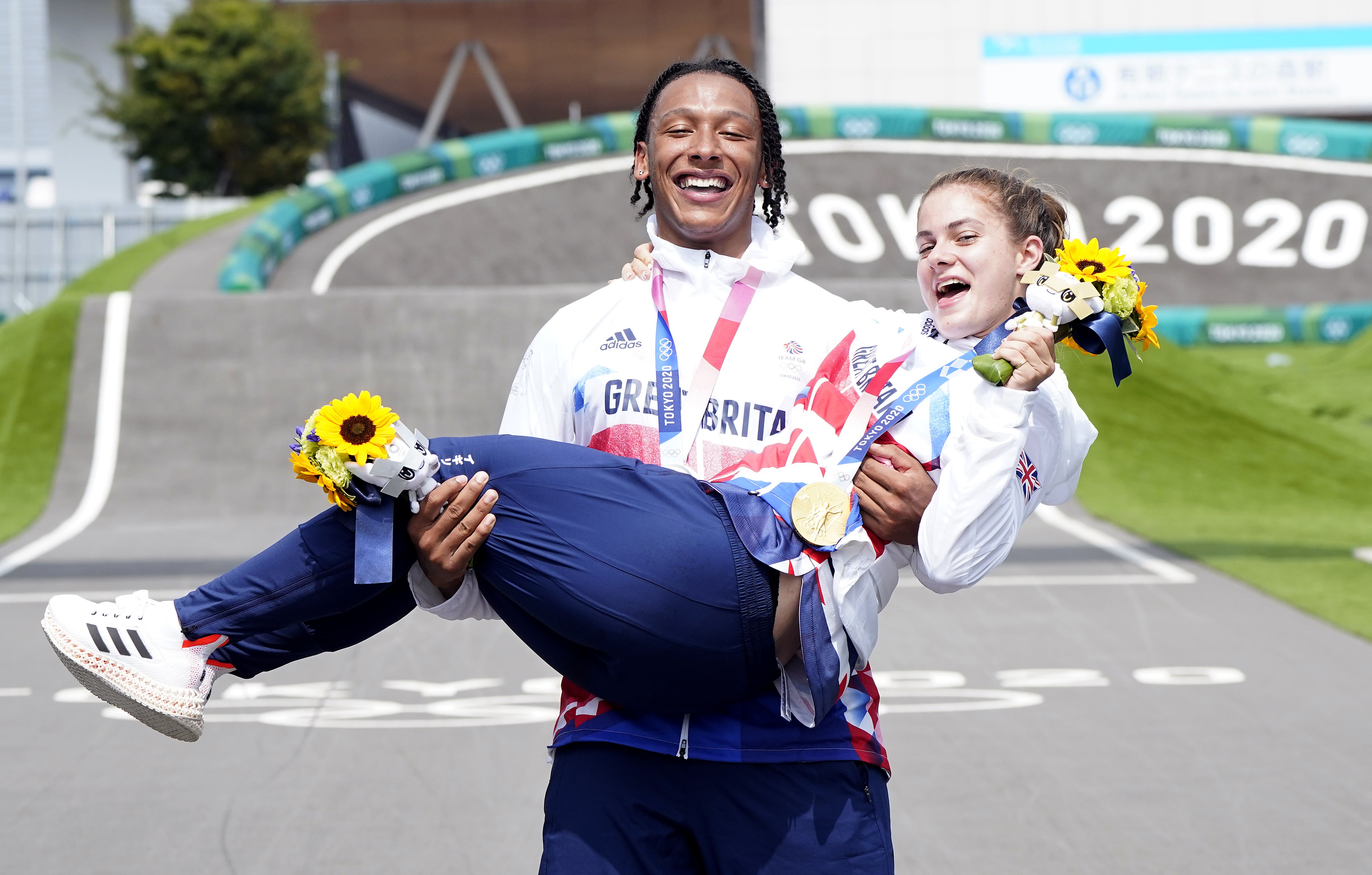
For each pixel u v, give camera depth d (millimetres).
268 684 6012
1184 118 28156
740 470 2012
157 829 4117
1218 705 5582
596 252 25562
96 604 1910
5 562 9789
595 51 51562
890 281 13586
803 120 27828
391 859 3836
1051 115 28156
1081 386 14945
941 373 2008
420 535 1886
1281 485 13000
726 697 1919
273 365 14195
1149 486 12688
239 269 21422
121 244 32094
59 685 6117
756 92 2225
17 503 12281
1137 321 1972
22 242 31953
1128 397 14859
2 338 15391
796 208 25875
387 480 1818
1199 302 24609
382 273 23984
